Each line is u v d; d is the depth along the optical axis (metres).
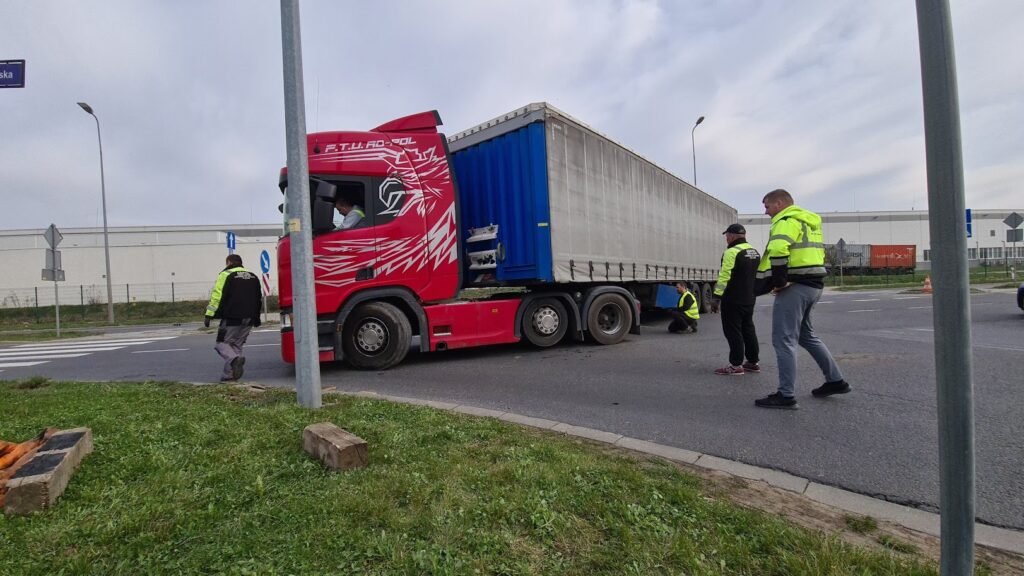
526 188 8.48
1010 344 8.47
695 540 2.44
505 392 6.19
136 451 3.49
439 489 2.89
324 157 7.45
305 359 4.99
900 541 2.61
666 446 4.13
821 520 2.85
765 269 5.20
